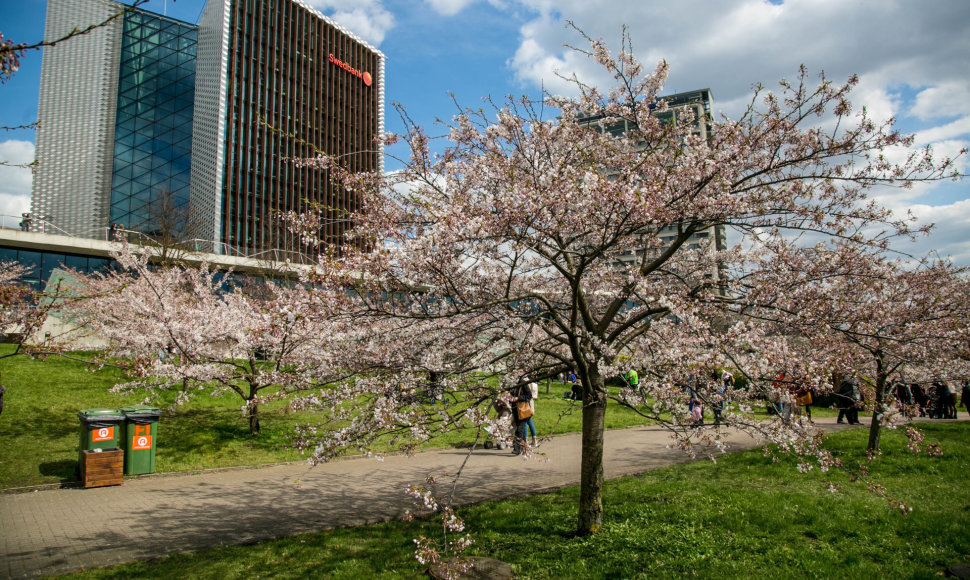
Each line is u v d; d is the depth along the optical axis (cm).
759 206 625
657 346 634
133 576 546
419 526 714
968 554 578
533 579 514
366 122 5472
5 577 544
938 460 1028
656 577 511
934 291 841
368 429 565
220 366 1173
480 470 1070
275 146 4884
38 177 4450
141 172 4909
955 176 619
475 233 523
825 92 629
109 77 4881
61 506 797
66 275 2169
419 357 619
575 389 1140
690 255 816
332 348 640
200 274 1795
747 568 532
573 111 744
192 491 894
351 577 537
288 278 839
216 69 4675
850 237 656
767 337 608
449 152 750
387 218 623
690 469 1016
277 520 749
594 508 639
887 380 1035
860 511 715
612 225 562
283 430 1266
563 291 827
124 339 1320
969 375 1002
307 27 5162
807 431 577
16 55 384
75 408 1305
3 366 1511
